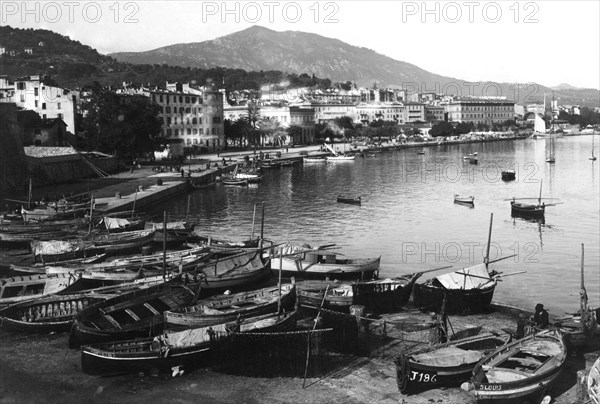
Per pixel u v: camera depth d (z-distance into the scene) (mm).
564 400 33875
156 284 48688
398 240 83375
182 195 128875
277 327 39812
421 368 33719
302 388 35281
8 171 107688
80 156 134000
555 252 75812
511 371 33000
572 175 171125
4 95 171375
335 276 58656
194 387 35375
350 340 40625
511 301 55312
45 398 33844
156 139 176500
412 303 52500
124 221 78500
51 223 76812
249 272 55062
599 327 41562
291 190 139375
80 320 40625
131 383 35781
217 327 38750
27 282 50906
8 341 41969
